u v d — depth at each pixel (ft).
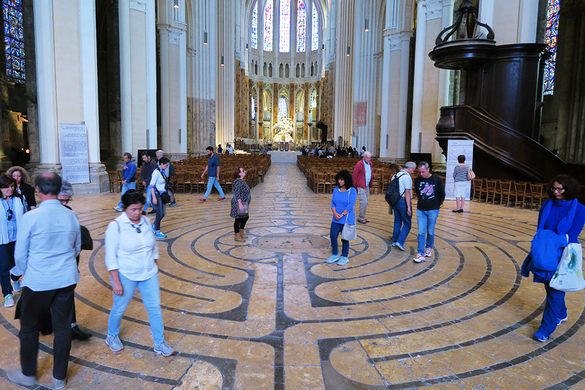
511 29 45.96
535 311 14.82
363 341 12.48
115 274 11.01
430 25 58.85
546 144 77.66
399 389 10.09
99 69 86.38
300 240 25.25
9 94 80.64
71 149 43.47
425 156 55.01
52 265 9.72
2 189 14.39
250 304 15.23
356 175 30.94
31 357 10.01
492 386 10.25
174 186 49.98
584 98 63.46
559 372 10.91
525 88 42.42
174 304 15.14
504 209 37.70
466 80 46.09
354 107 108.17
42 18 41.86
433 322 13.87
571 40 66.28
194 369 10.85
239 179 24.81
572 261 11.90
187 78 101.45
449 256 21.84
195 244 23.98
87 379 10.34
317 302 15.48
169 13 79.92
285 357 11.50
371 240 25.49
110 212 33.32
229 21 141.59
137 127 62.69
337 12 148.46
